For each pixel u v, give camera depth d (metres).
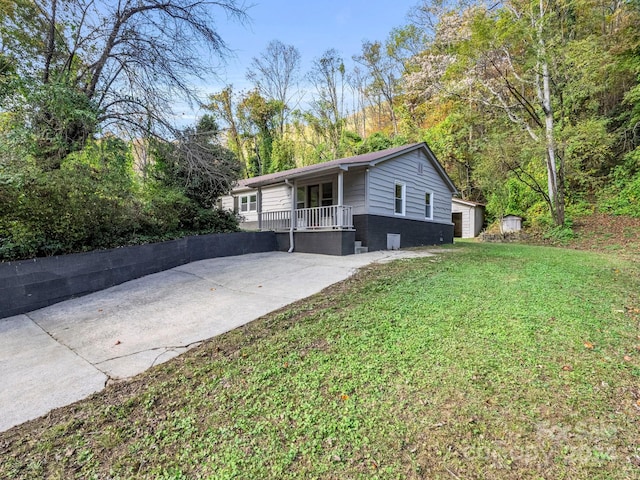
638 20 13.20
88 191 6.80
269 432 2.30
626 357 3.04
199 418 2.52
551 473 1.89
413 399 2.55
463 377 2.79
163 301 5.83
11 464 2.16
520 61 14.05
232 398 2.72
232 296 5.89
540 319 3.91
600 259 8.08
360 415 2.41
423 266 7.24
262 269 8.02
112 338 4.32
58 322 5.11
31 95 6.26
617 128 15.17
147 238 8.36
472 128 21.05
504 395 2.55
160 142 8.50
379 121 30.34
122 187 7.57
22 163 5.96
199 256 9.50
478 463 1.97
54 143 6.79
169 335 4.30
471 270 6.66
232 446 2.20
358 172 11.05
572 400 2.47
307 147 28.56
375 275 6.56
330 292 5.63
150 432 2.40
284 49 28.59
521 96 14.52
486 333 3.57
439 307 4.43
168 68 8.01
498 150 14.30
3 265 5.57
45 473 2.08
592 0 12.98
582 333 3.53
